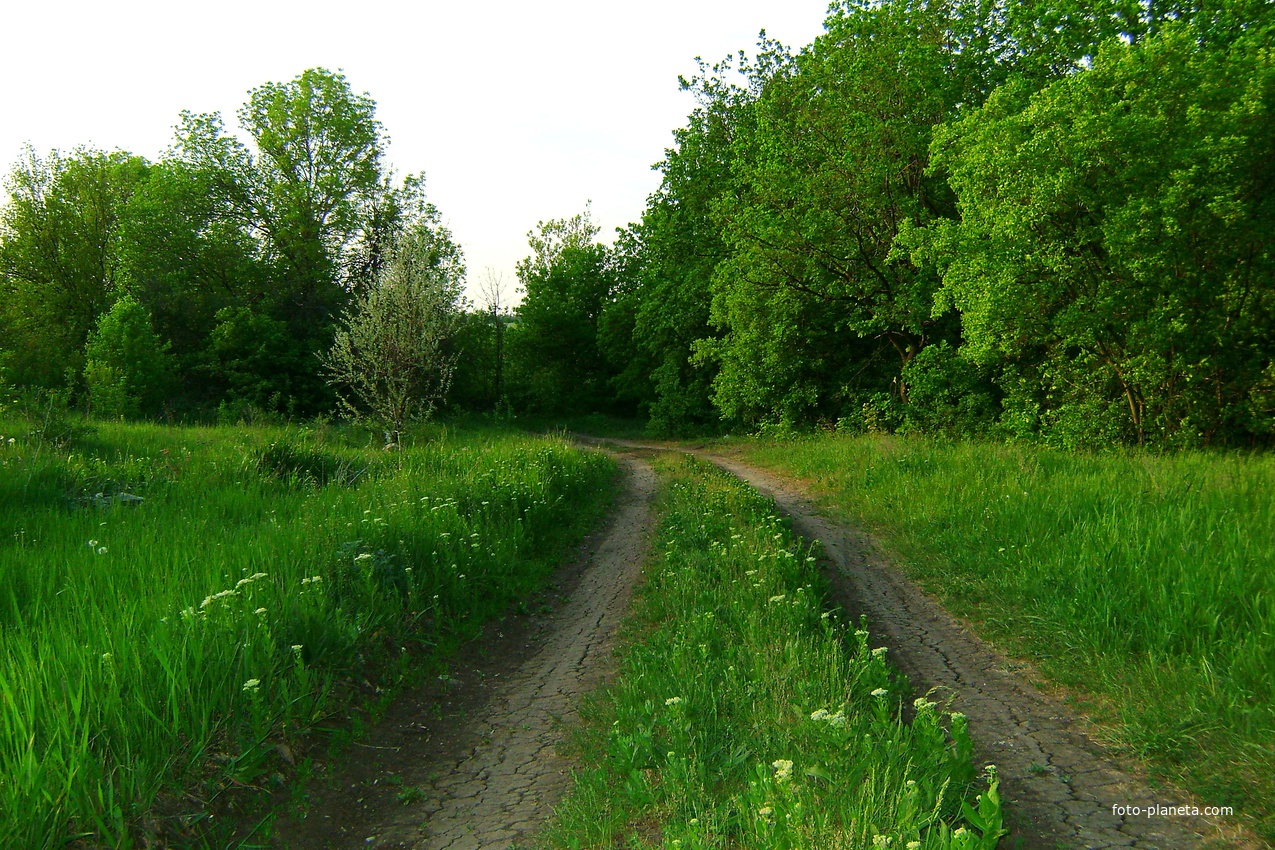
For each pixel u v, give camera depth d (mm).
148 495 9688
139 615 4816
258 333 33281
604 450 27672
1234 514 7301
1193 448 14211
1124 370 15195
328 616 5504
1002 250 14648
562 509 12242
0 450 10242
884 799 3250
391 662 5734
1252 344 14594
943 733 4293
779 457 20734
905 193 22000
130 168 39969
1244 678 4434
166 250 33938
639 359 45812
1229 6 14555
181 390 31344
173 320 33219
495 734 4984
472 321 48844
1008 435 18422
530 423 47000
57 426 12695
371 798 4211
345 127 36781
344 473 12922
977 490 10570
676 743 4055
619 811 3643
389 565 6875
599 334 48500
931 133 19812
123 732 3695
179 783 3727
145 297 32812
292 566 6207
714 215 25469
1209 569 5797
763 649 5367
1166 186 12805
